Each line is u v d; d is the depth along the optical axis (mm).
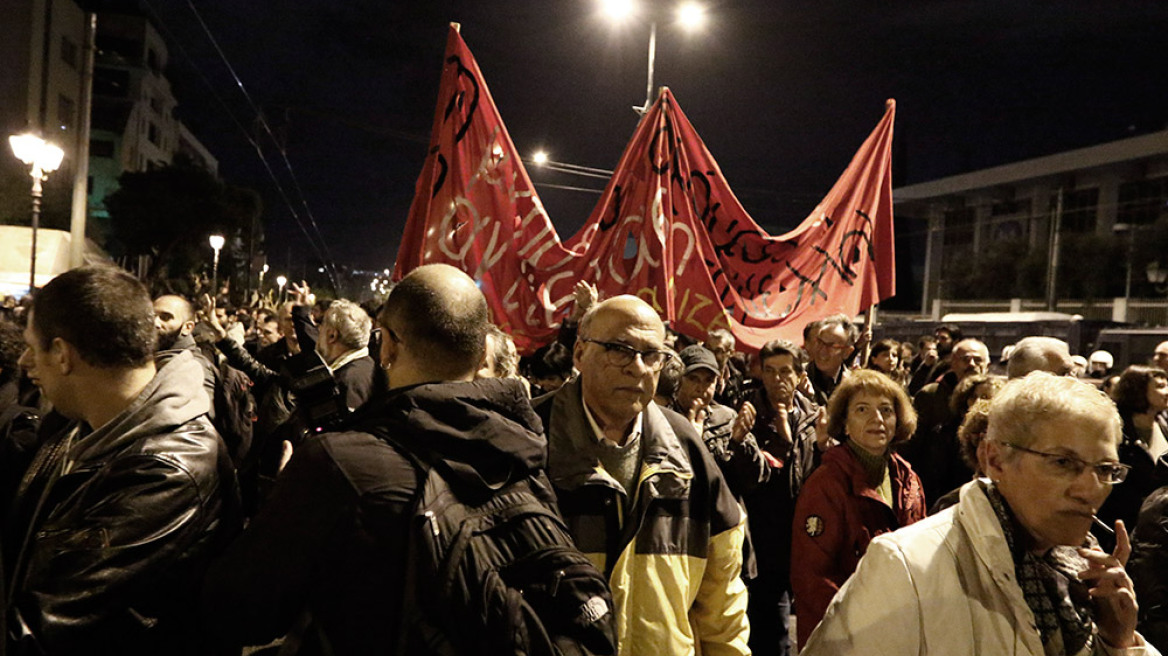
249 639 1833
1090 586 2113
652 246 6289
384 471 1780
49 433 2549
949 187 54312
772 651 4816
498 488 1838
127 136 60906
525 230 6016
